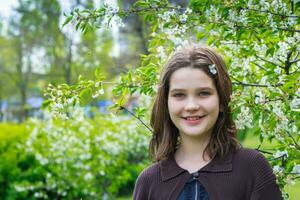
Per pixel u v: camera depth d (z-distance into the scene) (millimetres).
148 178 2184
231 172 2055
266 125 2309
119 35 12445
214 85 2129
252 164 2059
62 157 7113
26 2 16078
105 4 2463
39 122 8078
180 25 2477
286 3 2381
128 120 7984
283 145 2318
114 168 7539
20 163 7863
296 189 5160
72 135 7094
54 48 15062
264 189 2031
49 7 14219
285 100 2146
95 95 2623
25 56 22062
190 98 2105
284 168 2291
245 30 2383
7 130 9531
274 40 2504
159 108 2244
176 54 2172
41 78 19500
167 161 2174
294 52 2500
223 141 2129
